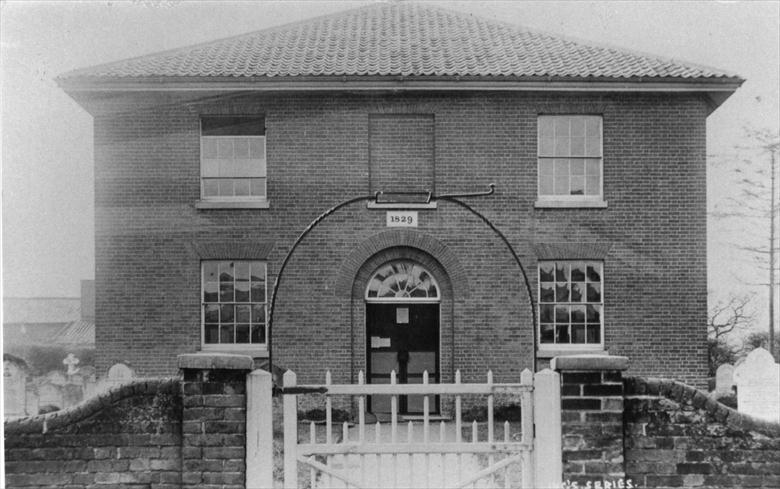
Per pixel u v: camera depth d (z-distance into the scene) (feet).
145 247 40.70
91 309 42.32
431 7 50.08
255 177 41.86
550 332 40.91
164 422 17.43
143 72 39.40
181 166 40.98
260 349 40.29
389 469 24.93
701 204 40.73
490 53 43.14
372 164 41.34
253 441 17.10
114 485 17.29
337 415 40.27
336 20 48.85
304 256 40.68
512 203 40.88
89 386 40.55
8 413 39.83
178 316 40.34
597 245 40.68
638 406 17.48
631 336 40.45
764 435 17.21
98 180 40.88
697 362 40.14
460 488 17.72
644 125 41.19
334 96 41.04
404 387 17.69
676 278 40.57
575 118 42.09
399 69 39.96
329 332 40.34
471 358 40.32
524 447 17.60
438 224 40.88
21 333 41.47
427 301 41.42
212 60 41.81
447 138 40.98
